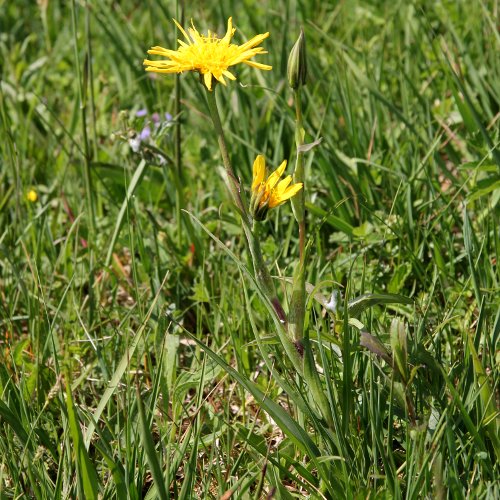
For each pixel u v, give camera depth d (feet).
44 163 16.99
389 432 8.50
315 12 21.15
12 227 14.17
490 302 11.34
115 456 9.38
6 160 16.01
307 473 8.71
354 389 9.42
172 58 8.38
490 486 7.97
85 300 12.44
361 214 14.02
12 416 8.99
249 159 15.60
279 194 8.29
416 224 13.17
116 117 18.31
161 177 15.43
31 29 23.61
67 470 8.91
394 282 11.98
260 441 9.42
